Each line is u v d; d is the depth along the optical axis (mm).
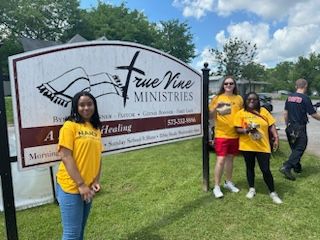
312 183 5348
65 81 3303
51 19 50500
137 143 4211
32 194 4723
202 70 5027
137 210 4406
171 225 3926
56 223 4137
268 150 4590
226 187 5137
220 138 4805
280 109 28109
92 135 2762
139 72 4156
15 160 3004
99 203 4656
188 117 4930
